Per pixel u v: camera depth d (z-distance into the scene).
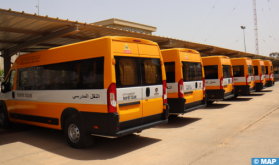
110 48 4.96
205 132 6.70
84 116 5.32
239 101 13.60
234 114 9.34
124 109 5.11
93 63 5.21
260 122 7.59
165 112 6.13
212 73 11.23
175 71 7.70
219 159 4.54
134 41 5.54
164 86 6.21
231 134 6.31
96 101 5.08
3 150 5.70
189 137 6.25
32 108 6.89
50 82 6.25
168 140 6.07
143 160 4.68
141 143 5.91
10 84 7.80
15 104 7.59
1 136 7.15
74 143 5.64
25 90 7.15
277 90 20.17
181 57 7.78
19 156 5.22
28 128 8.23
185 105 7.79
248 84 14.05
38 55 6.77
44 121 6.49
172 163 4.45
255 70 17.62
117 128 4.87
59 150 5.56
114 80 4.91
